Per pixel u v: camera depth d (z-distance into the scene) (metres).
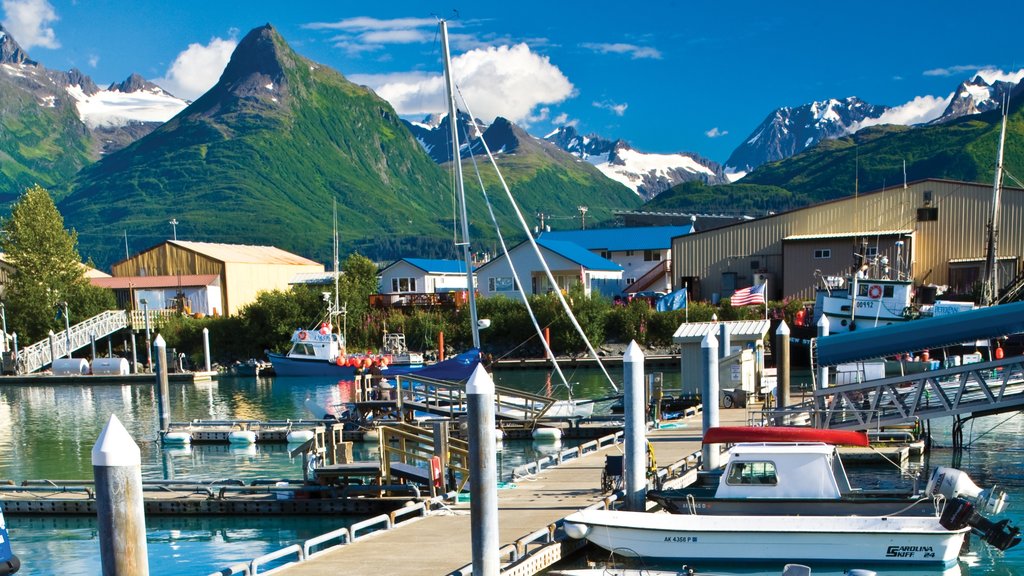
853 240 67.69
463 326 72.81
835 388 28.59
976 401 27.36
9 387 68.81
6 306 82.62
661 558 18.56
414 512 23.47
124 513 9.38
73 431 44.19
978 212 66.69
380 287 86.44
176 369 73.56
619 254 94.62
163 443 38.59
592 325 69.50
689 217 114.75
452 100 38.62
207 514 25.06
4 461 36.19
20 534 24.03
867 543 17.98
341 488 24.86
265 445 38.09
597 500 21.72
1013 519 22.17
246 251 101.12
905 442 30.00
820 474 19.34
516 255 82.12
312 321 75.19
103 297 83.62
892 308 51.09
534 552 17.45
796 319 58.34
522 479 24.66
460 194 38.47
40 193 83.31
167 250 90.94
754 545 18.22
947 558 17.77
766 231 72.44
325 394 56.41
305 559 17.03
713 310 67.00
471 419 14.45
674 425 34.09
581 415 39.75
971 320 26.89
